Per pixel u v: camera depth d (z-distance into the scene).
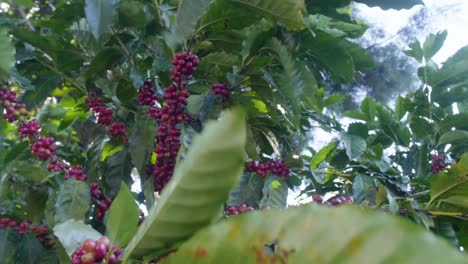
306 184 1.16
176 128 0.82
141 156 0.87
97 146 0.95
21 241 0.83
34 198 0.89
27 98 0.98
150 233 0.29
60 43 0.88
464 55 1.14
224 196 0.27
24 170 0.87
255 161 0.91
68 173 0.83
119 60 0.87
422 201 0.92
